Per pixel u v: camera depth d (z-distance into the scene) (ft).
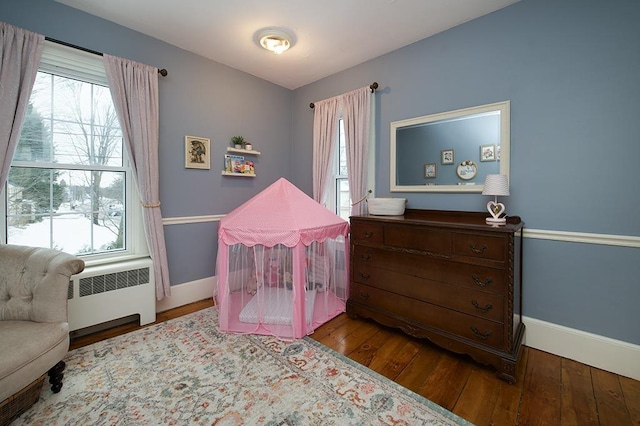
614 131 5.70
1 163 5.97
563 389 5.26
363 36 8.20
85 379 5.43
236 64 10.06
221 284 7.41
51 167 6.98
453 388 5.29
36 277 5.16
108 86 7.70
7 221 6.48
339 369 5.81
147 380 5.42
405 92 8.75
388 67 9.14
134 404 4.81
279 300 7.52
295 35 8.15
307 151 12.00
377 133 9.47
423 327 6.57
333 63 9.92
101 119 7.70
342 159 10.77
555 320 6.44
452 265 6.19
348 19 7.40
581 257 6.11
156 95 8.15
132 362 5.99
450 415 4.62
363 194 9.52
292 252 7.04
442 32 7.95
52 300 5.01
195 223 9.49
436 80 8.09
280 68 10.37
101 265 7.43
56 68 6.87
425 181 8.38
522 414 4.66
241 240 7.25
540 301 6.62
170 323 7.80
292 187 8.43
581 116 6.02
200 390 5.17
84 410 4.66
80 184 7.47
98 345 6.63
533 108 6.58
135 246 8.22
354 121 9.73
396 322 7.04
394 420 4.51
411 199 8.70
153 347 6.57
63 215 7.23
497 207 6.46
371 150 9.56
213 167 9.91
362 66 9.84
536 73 6.52
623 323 5.70
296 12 7.13
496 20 7.03
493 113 7.14
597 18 5.79
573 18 6.04
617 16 5.59
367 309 7.64
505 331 5.53
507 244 5.44
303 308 7.10
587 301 6.07
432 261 6.47
